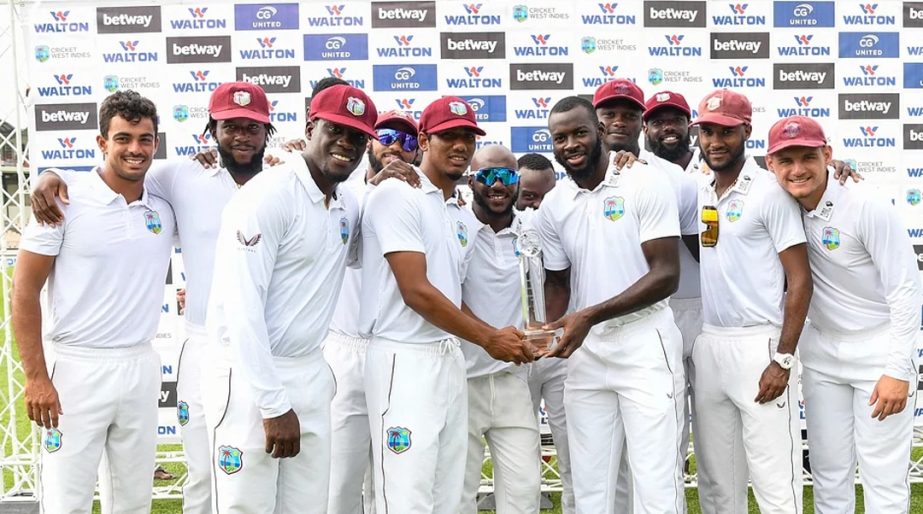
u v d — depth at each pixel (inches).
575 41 189.8
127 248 123.0
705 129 132.0
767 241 130.4
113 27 187.2
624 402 129.8
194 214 130.4
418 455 114.0
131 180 122.6
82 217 120.3
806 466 203.5
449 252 120.3
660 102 154.8
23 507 184.4
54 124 187.6
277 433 103.9
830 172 131.0
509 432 134.9
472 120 119.6
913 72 192.2
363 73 189.3
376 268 117.9
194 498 133.0
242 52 188.4
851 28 191.2
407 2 188.5
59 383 120.8
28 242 119.3
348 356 139.3
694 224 146.6
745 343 130.6
